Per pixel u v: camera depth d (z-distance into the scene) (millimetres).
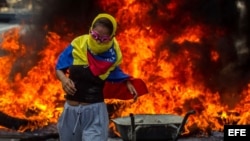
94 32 8219
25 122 14266
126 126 10102
